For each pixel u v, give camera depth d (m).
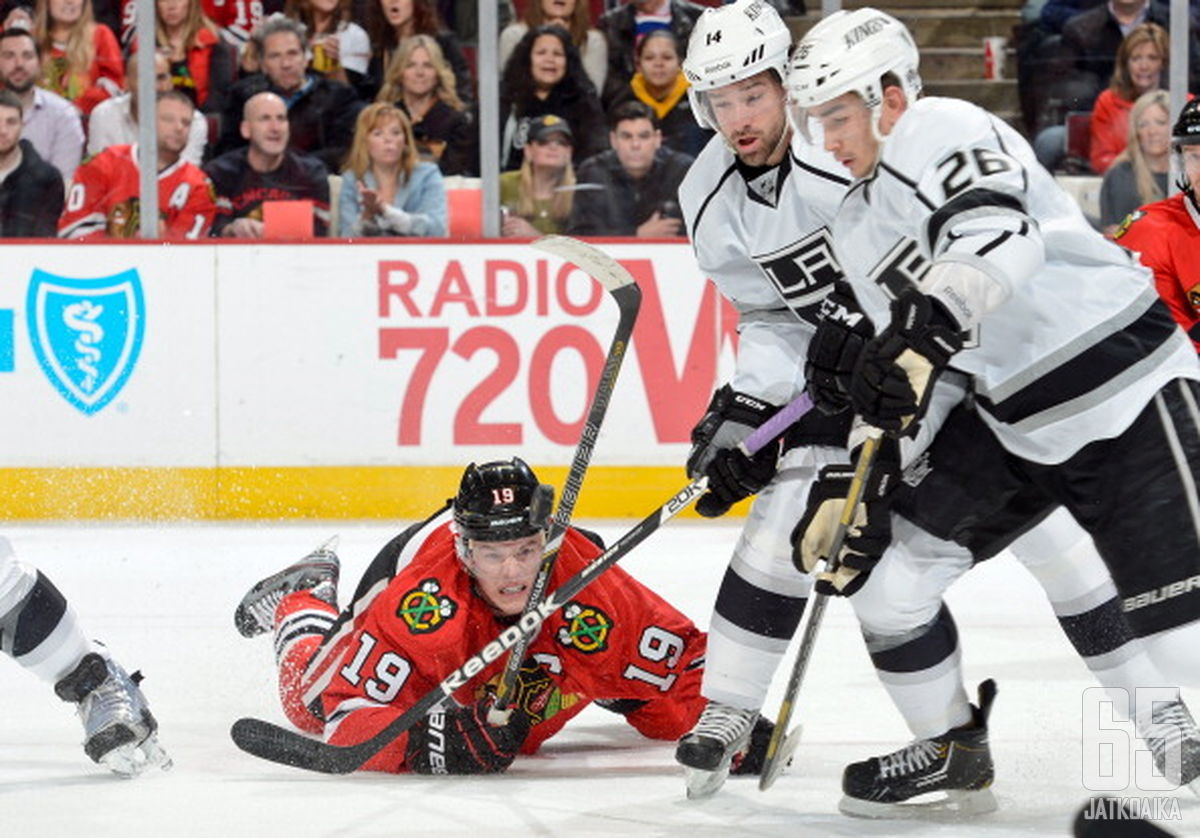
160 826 8.80
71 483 21.83
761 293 9.93
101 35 22.06
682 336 21.73
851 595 8.66
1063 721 11.20
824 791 9.57
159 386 21.81
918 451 8.56
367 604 10.56
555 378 21.75
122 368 21.78
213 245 21.73
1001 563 18.67
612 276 10.09
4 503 21.86
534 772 10.05
